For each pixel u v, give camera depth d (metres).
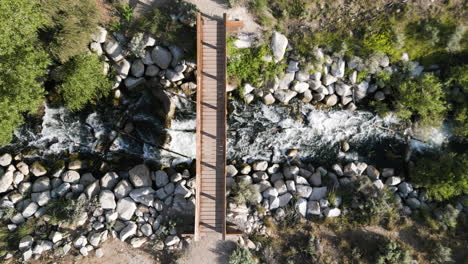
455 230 17.66
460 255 17.19
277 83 18.48
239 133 19.09
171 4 17.12
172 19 16.98
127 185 17.17
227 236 16.69
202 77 16.44
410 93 17.95
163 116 18.62
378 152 19.31
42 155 17.80
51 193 17.02
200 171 16.05
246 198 17.09
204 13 17.36
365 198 17.66
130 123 18.53
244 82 18.59
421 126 19.25
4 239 16.08
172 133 18.64
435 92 18.03
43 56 14.52
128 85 18.34
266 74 18.19
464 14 17.92
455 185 17.27
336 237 17.28
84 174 17.50
